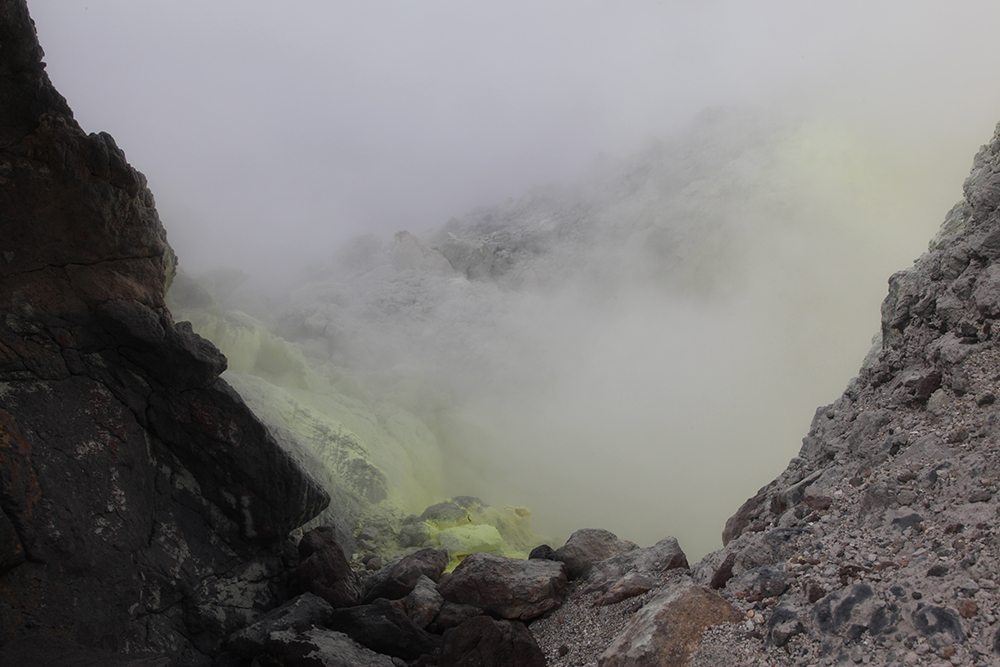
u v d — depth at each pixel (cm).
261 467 754
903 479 505
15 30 624
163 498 716
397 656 650
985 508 438
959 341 571
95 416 678
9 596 555
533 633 659
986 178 634
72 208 679
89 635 589
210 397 742
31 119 647
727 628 459
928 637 370
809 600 448
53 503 603
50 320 674
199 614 690
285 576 785
